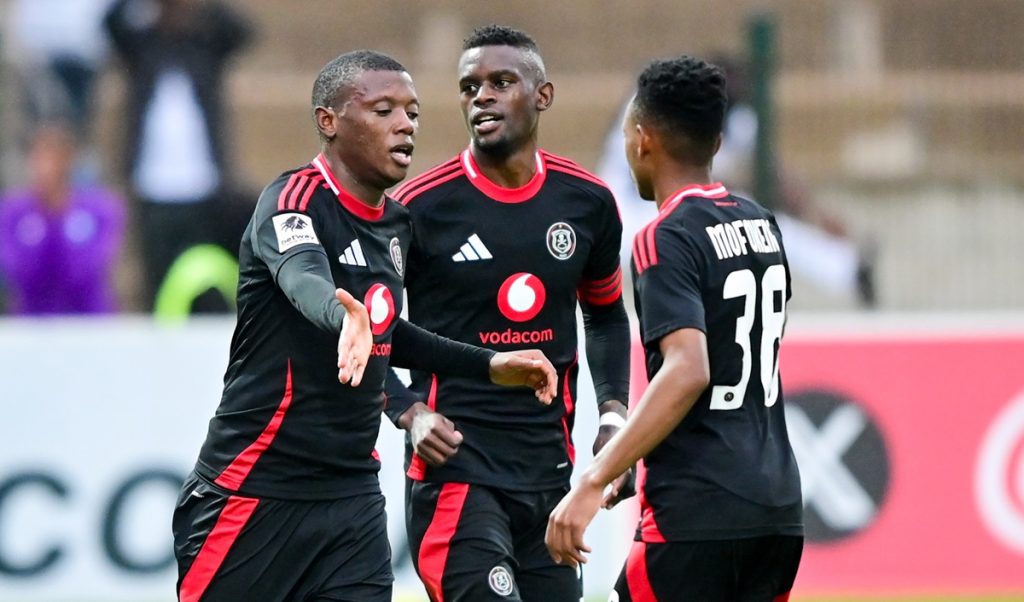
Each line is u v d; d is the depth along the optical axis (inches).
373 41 2309.3
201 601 615.2
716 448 595.8
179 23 1499.8
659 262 593.0
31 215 1406.3
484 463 687.1
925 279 1651.1
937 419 1110.4
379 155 599.5
